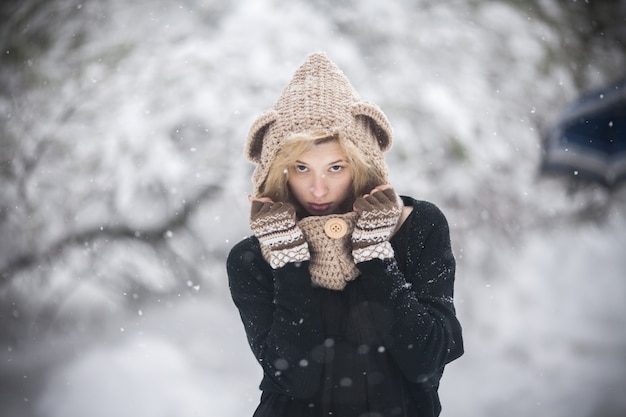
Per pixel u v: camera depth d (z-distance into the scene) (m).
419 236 2.37
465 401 9.11
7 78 10.02
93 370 9.43
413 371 2.25
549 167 9.46
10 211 9.80
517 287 11.23
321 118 2.26
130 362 9.57
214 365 9.78
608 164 9.21
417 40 10.54
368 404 2.28
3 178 9.79
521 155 10.60
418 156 9.58
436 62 10.46
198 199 9.80
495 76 10.77
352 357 2.29
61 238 9.85
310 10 10.34
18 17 10.15
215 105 9.51
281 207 2.26
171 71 9.65
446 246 2.39
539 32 11.20
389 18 10.55
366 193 2.33
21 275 10.00
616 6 12.43
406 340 2.21
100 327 10.46
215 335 10.34
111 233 9.93
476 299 10.82
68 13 10.25
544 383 9.65
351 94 2.35
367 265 2.24
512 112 10.58
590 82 11.55
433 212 2.41
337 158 2.28
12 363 9.73
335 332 2.30
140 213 9.91
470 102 10.28
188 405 8.74
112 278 10.54
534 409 8.91
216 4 10.33
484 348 10.71
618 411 8.84
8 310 10.20
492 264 10.97
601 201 11.95
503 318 10.95
